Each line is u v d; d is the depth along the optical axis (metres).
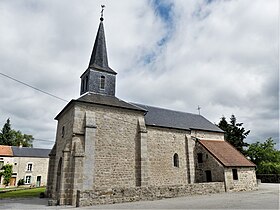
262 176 32.75
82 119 15.48
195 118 25.31
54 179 18.02
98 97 17.59
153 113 21.70
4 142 58.56
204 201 12.78
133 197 13.43
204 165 20.38
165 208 10.61
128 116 17.52
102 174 15.00
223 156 20.09
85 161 14.35
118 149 16.22
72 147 14.41
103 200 12.52
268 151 38.06
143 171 16.42
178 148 20.33
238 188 18.80
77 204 12.04
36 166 43.69
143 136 17.31
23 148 44.66
